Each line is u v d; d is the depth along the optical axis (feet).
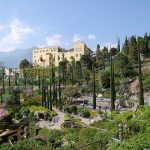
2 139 135.44
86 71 480.23
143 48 484.74
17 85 506.89
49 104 326.24
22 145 88.94
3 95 404.36
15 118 236.02
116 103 298.35
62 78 469.57
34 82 508.53
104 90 383.04
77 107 285.64
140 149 63.72
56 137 115.65
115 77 400.06
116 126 103.14
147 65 426.10
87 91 392.47
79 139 101.40
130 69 409.28
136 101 304.50
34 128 153.07
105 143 79.82
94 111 259.19
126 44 514.27
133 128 88.48
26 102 336.90
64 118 236.63
